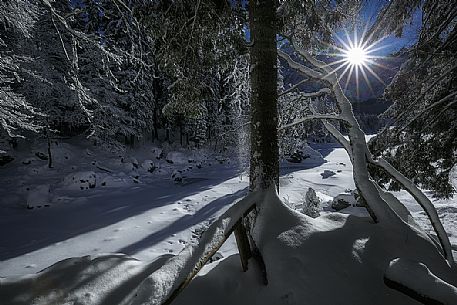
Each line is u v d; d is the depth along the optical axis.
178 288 2.41
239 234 3.16
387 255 3.04
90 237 11.16
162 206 15.22
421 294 2.45
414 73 6.71
